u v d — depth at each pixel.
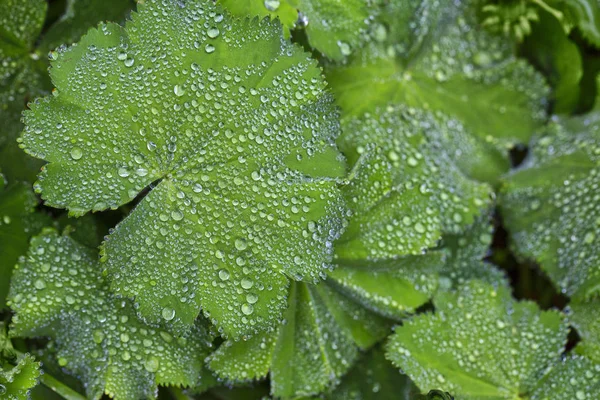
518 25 0.58
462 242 0.57
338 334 0.55
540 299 0.60
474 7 0.59
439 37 0.58
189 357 0.54
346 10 0.55
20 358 0.53
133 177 0.52
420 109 0.58
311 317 0.55
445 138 0.58
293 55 0.53
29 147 0.52
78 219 0.55
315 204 0.53
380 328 0.56
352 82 0.57
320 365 0.55
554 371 0.55
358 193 0.54
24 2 0.55
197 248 0.52
